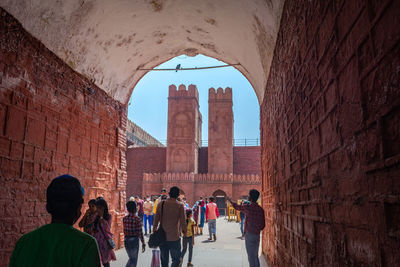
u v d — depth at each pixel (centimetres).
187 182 3094
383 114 141
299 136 341
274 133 592
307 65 295
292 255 399
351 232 183
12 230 471
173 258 488
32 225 516
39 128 545
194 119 3425
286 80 427
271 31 547
